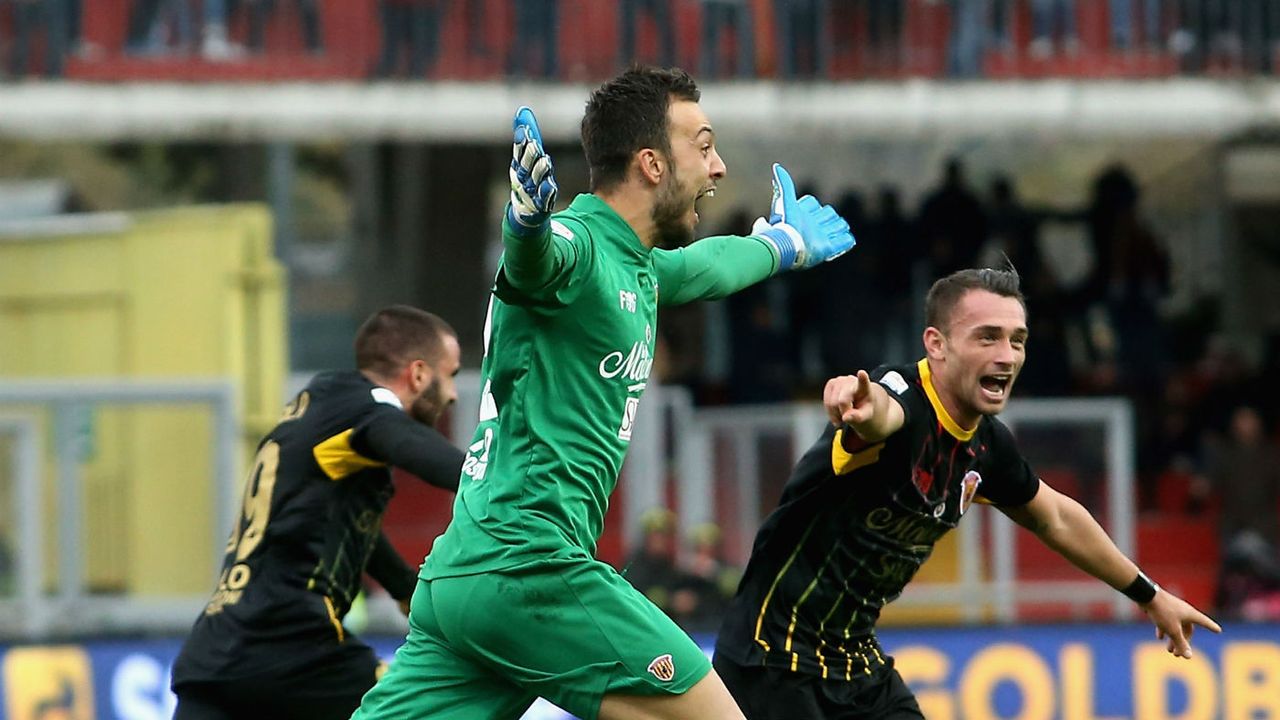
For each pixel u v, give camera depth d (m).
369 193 64.00
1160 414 53.22
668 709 15.73
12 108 50.44
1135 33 54.06
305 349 61.88
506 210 14.64
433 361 20.97
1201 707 33.66
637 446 39.28
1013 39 53.81
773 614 18.56
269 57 52.09
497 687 16.30
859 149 63.41
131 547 34.38
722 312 53.34
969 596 40.47
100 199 64.12
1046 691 33.34
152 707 31.50
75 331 38.28
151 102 51.03
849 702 18.77
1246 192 65.44
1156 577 49.50
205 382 34.88
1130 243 54.72
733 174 63.00
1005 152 64.62
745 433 40.84
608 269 15.80
